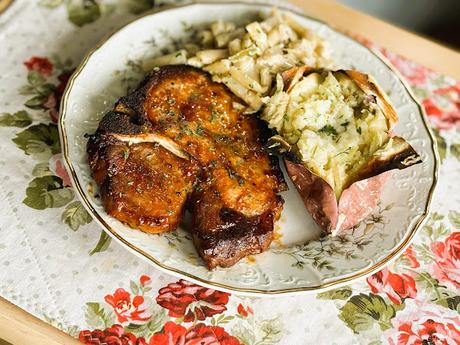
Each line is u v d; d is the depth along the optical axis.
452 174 0.47
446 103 0.51
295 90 0.42
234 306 0.37
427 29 0.79
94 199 0.37
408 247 0.42
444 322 0.38
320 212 0.39
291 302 0.38
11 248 0.37
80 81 0.43
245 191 0.39
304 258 0.39
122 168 0.37
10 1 0.51
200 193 0.38
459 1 0.76
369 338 0.37
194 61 0.44
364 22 0.55
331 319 0.37
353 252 0.39
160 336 0.35
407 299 0.39
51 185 0.40
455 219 0.44
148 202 0.37
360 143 0.41
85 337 0.34
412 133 0.46
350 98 0.43
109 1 0.53
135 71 0.46
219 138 0.40
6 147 0.42
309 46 0.46
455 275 0.41
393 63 0.53
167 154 0.39
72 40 0.50
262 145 0.41
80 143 0.40
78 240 0.38
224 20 0.51
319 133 0.41
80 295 0.36
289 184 0.43
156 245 0.36
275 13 0.49
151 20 0.48
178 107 0.41
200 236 0.36
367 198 0.39
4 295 0.35
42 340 0.34
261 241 0.37
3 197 0.39
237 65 0.44
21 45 0.48
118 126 0.38
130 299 0.36
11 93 0.45
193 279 0.35
